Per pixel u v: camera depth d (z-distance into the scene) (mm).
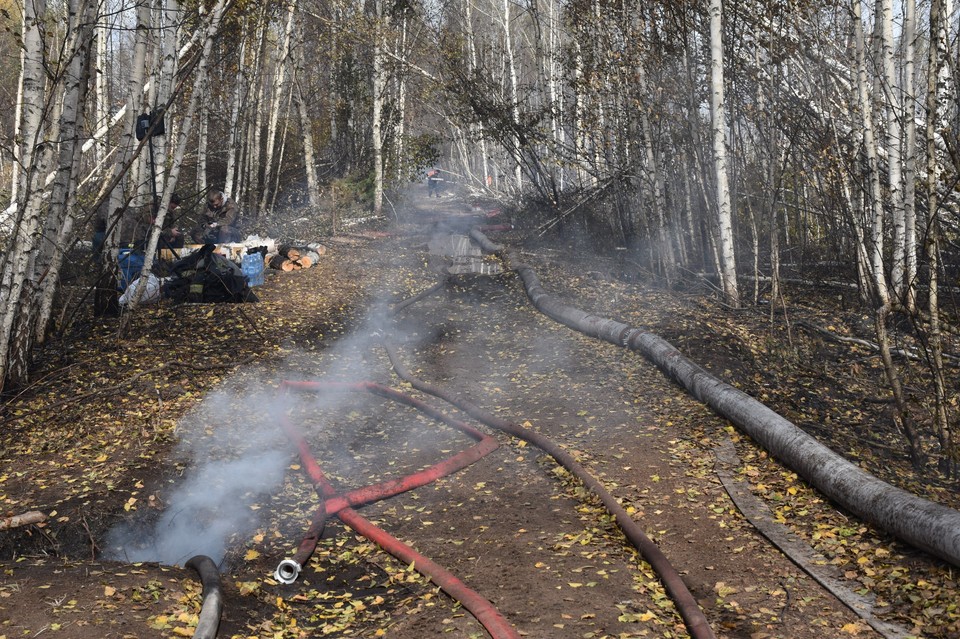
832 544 5641
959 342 11328
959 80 10258
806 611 4820
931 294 10273
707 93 15406
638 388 9625
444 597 5156
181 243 15469
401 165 30938
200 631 4523
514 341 12539
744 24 14070
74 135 10578
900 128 12070
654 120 16344
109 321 12672
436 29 26438
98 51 20172
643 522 6195
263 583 5527
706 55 15477
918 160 12141
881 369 10648
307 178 27516
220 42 22453
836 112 13875
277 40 26578
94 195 15898
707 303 14438
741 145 15023
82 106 10875
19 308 9555
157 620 4645
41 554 6062
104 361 10648
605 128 18812
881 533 5730
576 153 20781
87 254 14023
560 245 22453
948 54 9969
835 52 13852
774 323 12695
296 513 6695
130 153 12969
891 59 11734
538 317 14039
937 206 8523
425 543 6039
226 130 26672
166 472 7297
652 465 7328
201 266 14328
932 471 7355
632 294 15398
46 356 10695
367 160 30281
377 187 28734
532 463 7590
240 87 23781
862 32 12172
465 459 7629
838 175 12617
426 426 8906
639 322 12594
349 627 4910
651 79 16266
